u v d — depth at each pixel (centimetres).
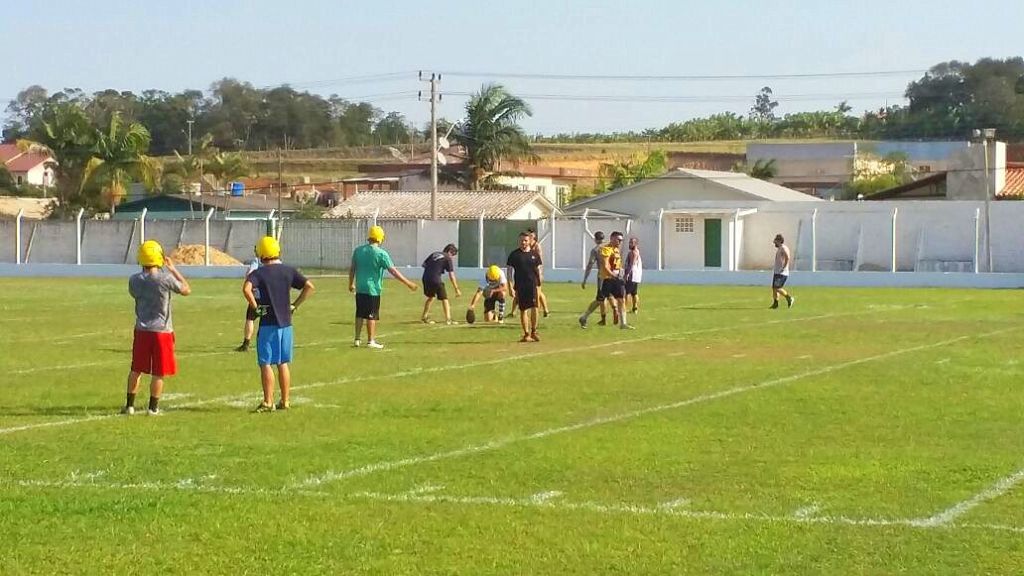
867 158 9806
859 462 1152
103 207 7769
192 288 4347
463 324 2777
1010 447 1230
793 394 1625
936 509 962
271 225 5781
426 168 9394
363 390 1670
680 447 1234
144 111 13575
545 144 13900
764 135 14325
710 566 812
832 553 840
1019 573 793
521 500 998
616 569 805
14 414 1461
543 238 5434
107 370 1908
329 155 13225
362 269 2228
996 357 2081
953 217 5306
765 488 1041
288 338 1499
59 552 844
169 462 1160
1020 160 10288
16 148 10925
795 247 5622
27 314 3108
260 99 14475
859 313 3169
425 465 1144
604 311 2755
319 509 966
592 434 1313
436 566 811
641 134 14725
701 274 4884
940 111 13362
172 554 839
